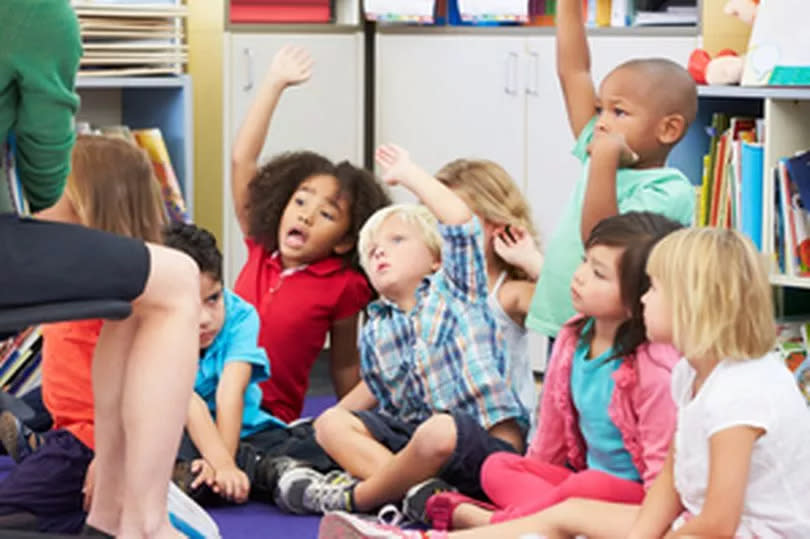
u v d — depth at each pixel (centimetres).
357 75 454
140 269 186
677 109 312
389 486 276
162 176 395
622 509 236
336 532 243
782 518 209
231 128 431
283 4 439
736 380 208
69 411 270
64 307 178
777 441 206
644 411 247
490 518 257
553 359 271
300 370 349
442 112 454
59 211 260
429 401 298
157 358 191
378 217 306
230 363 307
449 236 290
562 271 314
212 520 263
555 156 443
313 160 358
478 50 448
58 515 267
